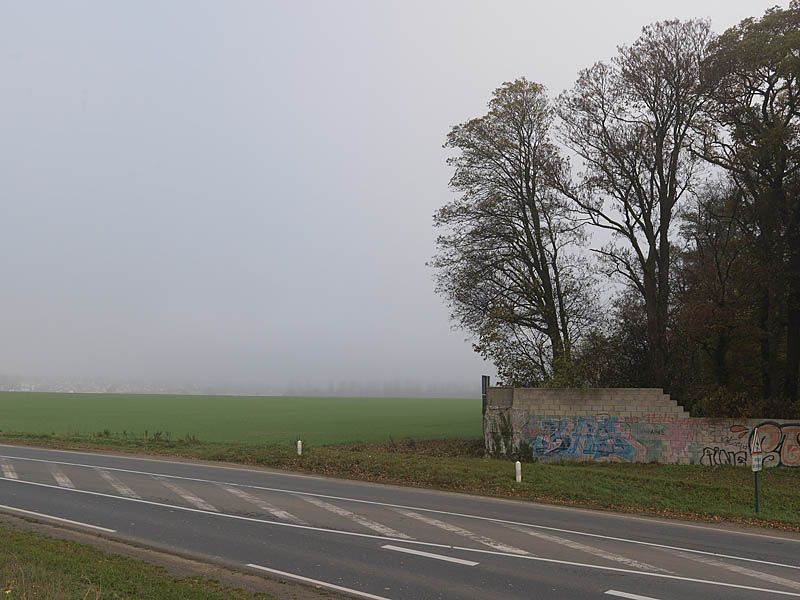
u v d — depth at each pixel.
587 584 11.75
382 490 22.12
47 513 17.02
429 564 12.89
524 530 16.33
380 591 11.19
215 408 95.94
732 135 31.78
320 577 11.94
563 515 18.92
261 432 49.69
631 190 34.84
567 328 36.53
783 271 31.02
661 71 33.28
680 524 18.70
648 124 34.22
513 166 37.50
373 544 14.41
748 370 32.22
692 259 39.19
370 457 28.36
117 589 10.59
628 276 35.72
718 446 29.38
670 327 33.62
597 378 33.84
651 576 12.39
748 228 33.38
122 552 13.34
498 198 37.03
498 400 32.34
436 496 21.33
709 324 30.80
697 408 30.31
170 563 12.65
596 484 23.61
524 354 36.41
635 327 35.53
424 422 64.62
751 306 31.83
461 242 38.06
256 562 12.87
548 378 33.59
